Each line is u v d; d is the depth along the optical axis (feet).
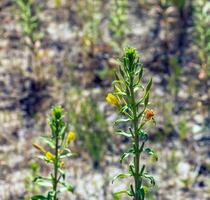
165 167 31.37
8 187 30.60
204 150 32.55
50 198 21.06
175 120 34.19
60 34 40.55
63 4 43.01
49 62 38.45
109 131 33.45
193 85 36.42
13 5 43.16
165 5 39.96
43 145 32.96
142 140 32.81
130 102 18.34
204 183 30.63
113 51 38.63
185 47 39.09
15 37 40.73
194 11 40.57
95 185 30.48
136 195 19.12
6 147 33.12
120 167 31.55
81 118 34.17
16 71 37.99
